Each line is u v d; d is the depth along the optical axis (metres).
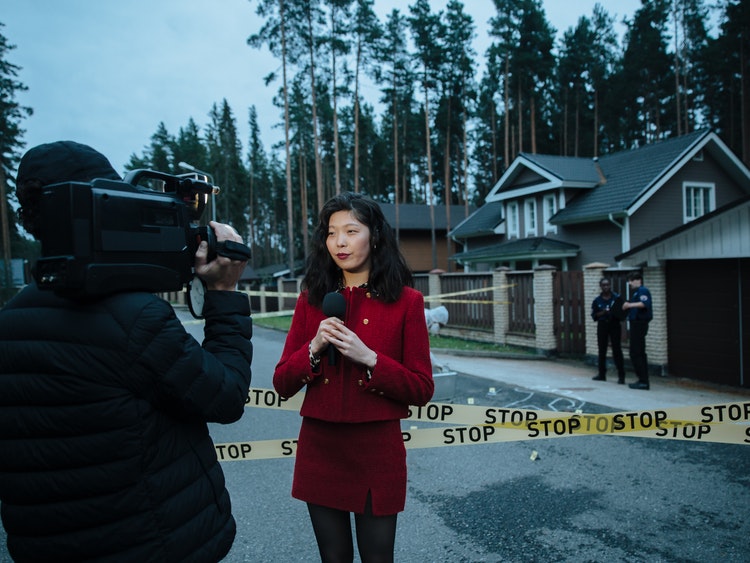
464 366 10.38
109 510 1.19
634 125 35.06
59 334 1.21
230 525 1.46
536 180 21.17
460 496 4.00
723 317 8.50
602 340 8.75
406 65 32.66
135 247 1.26
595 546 3.21
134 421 1.21
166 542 1.24
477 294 13.65
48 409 1.19
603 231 18.34
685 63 33.06
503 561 3.05
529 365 10.55
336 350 1.87
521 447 5.15
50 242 1.19
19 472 1.22
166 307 1.30
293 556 3.13
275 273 43.34
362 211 1.90
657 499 3.90
